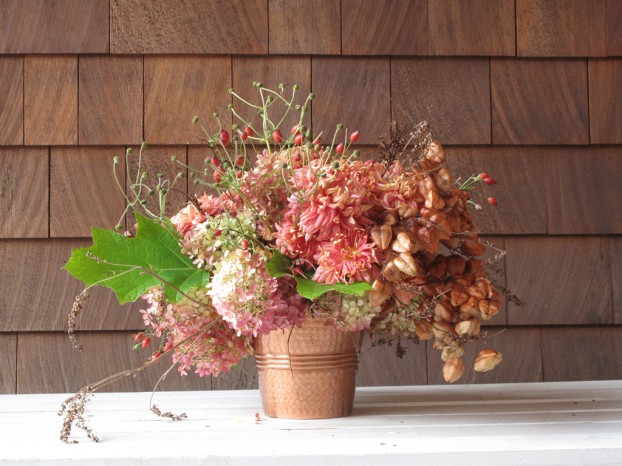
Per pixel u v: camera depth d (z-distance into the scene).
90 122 1.66
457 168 1.70
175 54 1.67
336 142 1.69
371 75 1.69
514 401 1.36
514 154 1.71
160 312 1.16
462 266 1.15
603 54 1.72
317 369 1.16
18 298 1.65
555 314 1.70
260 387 1.22
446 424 1.13
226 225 1.09
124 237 1.11
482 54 1.70
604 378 1.71
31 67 1.66
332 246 1.05
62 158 1.66
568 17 1.72
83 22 1.66
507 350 1.70
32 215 1.65
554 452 0.95
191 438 1.05
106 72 1.67
